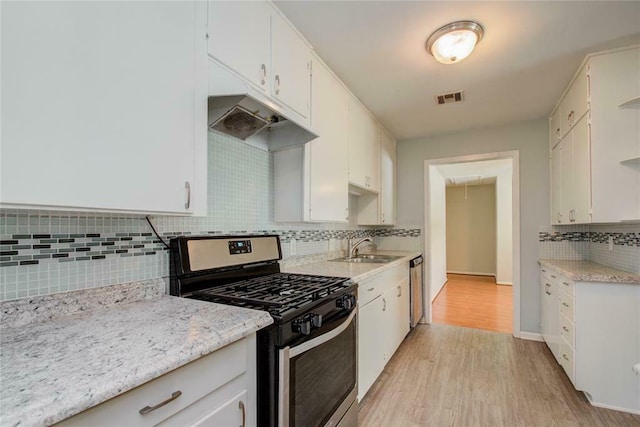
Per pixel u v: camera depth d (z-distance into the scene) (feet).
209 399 2.75
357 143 8.68
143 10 3.11
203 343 2.64
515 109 9.57
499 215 20.61
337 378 4.77
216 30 4.01
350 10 5.24
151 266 4.32
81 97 2.59
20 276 3.11
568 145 8.14
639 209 6.23
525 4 5.08
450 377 7.75
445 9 5.22
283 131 6.18
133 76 3.00
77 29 2.57
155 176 3.20
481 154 11.37
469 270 25.08
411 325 10.54
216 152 5.37
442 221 20.10
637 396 6.24
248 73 4.54
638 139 6.25
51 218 3.35
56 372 2.07
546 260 9.87
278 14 5.24
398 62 6.86
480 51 6.42
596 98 6.55
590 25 5.59
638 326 6.32
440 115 10.05
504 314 13.43
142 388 2.20
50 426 1.71
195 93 3.69
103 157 2.74
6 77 2.16
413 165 12.60
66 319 3.26
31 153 2.28
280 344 3.46
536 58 6.70
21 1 2.24
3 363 2.20
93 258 3.70
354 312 5.33
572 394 6.95
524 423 5.97
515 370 8.11
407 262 10.36
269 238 6.19
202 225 5.10
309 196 6.35
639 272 6.64
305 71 6.04
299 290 4.63
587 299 6.66
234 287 4.82
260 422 3.42
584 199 7.00
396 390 7.14
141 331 2.87
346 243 10.53
